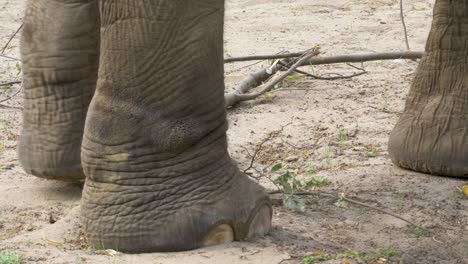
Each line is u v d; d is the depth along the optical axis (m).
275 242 6.49
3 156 8.88
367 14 16.75
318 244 6.59
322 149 9.06
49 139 7.43
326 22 16.12
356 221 7.19
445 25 8.40
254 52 13.84
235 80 12.09
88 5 7.28
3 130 9.84
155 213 6.18
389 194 7.80
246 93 11.21
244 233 6.40
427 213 7.41
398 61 12.97
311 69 12.62
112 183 6.23
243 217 6.35
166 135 6.12
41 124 7.46
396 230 7.04
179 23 5.95
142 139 6.17
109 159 6.21
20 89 11.42
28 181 8.03
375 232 6.98
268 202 6.61
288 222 7.07
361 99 11.00
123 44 6.01
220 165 6.34
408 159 8.35
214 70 6.14
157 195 6.19
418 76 8.57
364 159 8.78
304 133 9.62
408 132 8.40
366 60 11.71
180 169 6.21
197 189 6.23
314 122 10.02
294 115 10.27
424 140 8.30
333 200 7.57
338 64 13.03
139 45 5.98
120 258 6.09
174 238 6.16
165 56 6.00
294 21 16.20
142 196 6.19
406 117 8.52
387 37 14.86
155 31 5.95
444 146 8.20
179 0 5.90
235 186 6.38
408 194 7.80
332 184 8.03
